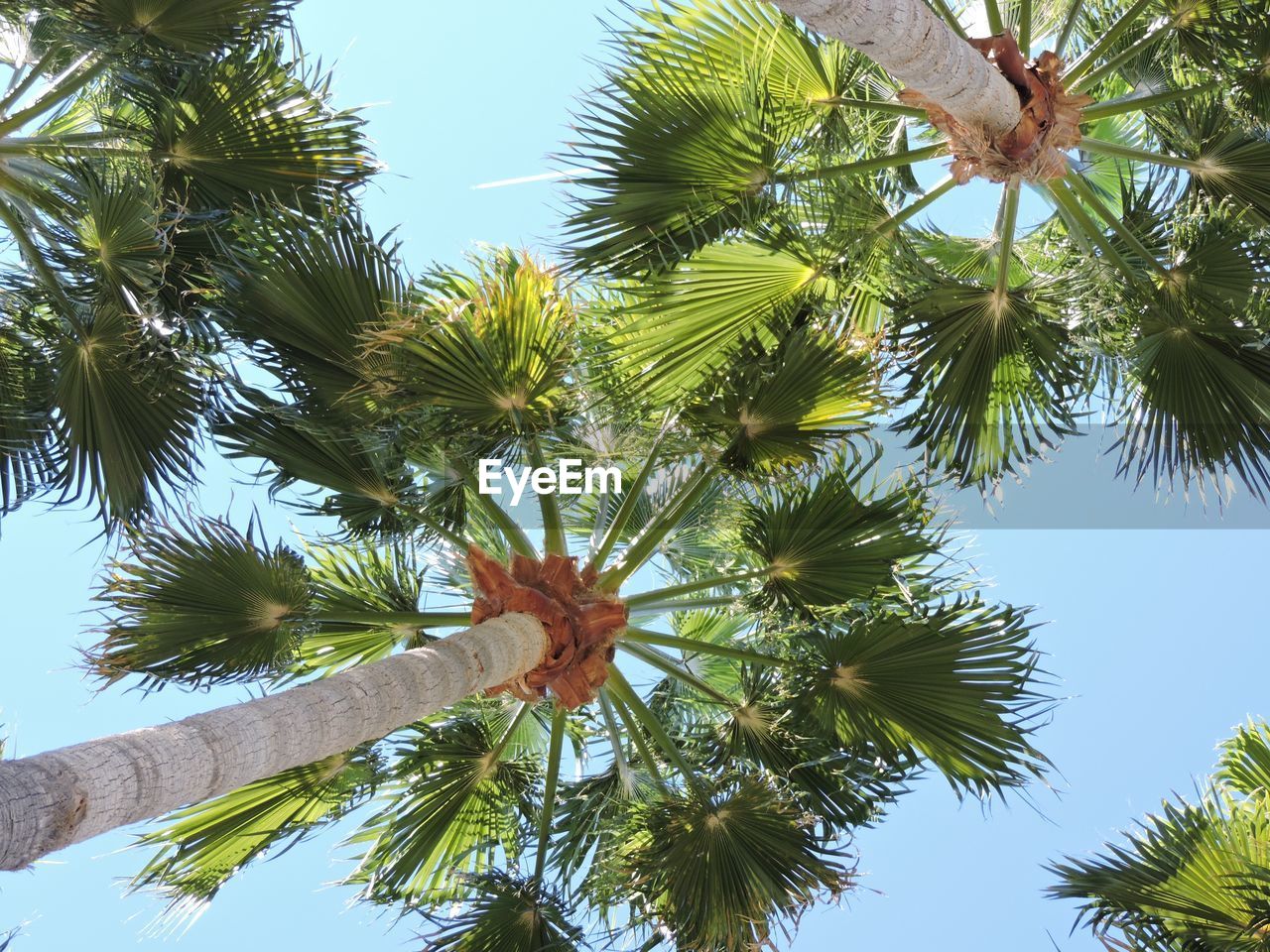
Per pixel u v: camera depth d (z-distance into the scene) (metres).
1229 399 6.04
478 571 6.08
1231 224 6.12
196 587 5.73
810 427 6.10
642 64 5.39
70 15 6.14
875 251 6.23
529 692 5.96
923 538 6.30
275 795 6.20
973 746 6.15
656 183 5.52
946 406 6.19
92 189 5.98
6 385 6.19
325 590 6.55
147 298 6.05
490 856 6.91
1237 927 5.67
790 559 6.43
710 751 6.80
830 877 5.96
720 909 5.94
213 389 6.03
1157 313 6.08
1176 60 6.44
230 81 6.39
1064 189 6.12
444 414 5.82
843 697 6.30
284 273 5.49
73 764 3.14
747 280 5.77
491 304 5.59
